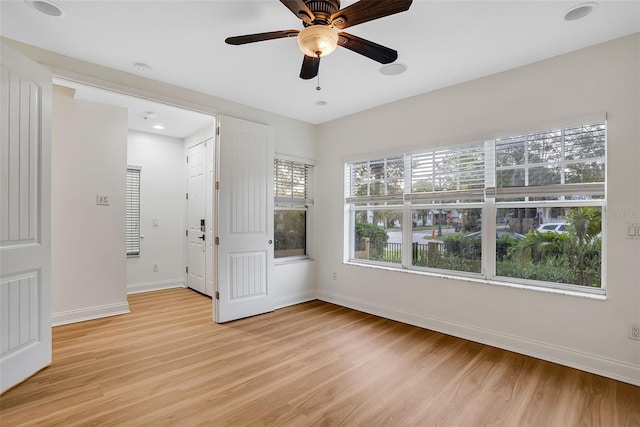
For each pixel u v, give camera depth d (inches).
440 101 132.3
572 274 105.3
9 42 96.7
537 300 107.3
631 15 82.9
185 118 173.0
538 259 112.1
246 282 149.1
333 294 174.9
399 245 150.2
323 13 70.6
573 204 104.2
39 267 95.0
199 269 197.2
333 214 175.0
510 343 112.7
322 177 181.3
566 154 105.4
